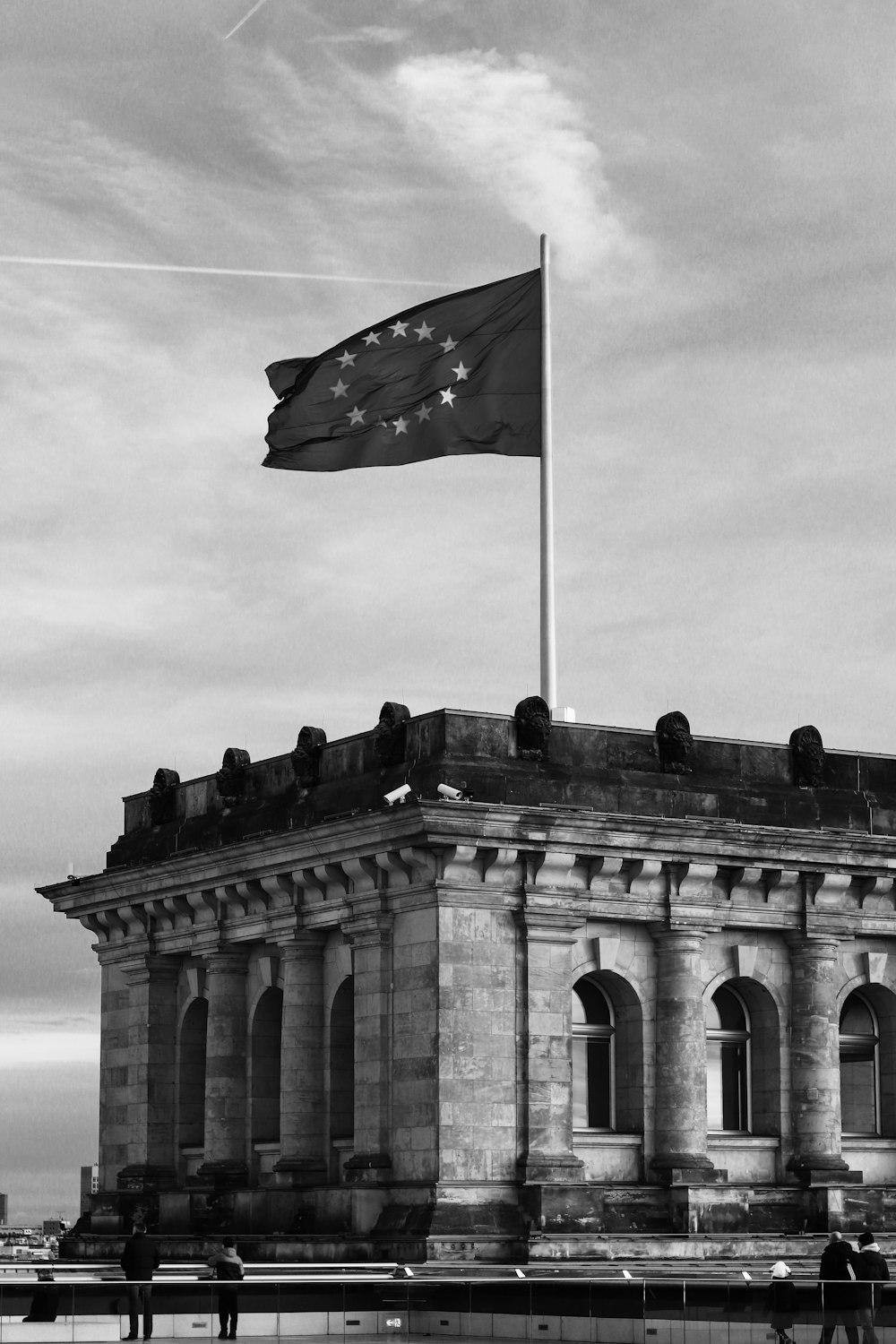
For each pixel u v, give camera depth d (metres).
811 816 76.44
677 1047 72.94
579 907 71.50
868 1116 78.31
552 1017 70.62
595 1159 72.00
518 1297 60.38
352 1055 75.69
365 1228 69.81
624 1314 58.16
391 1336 61.81
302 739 77.81
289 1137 75.06
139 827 88.19
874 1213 74.56
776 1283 56.22
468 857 69.56
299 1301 61.12
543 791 71.75
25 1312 59.09
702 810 74.44
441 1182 68.19
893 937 77.62
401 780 72.44
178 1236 76.94
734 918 74.44
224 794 82.00
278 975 78.25
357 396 81.38
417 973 70.06
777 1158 75.12
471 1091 69.19
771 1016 75.81
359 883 72.69
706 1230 71.44
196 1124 83.44
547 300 80.31
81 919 87.44
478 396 80.88
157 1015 83.81
